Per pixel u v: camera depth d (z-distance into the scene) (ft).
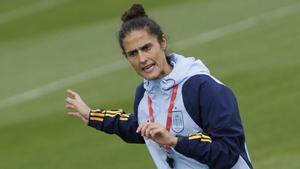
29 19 175.73
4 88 128.26
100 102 111.04
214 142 34.81
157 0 167.32
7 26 173.47
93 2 177.06
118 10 168.66
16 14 182.50
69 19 169.27
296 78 102.99
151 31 35.47
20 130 104.94
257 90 101.40
